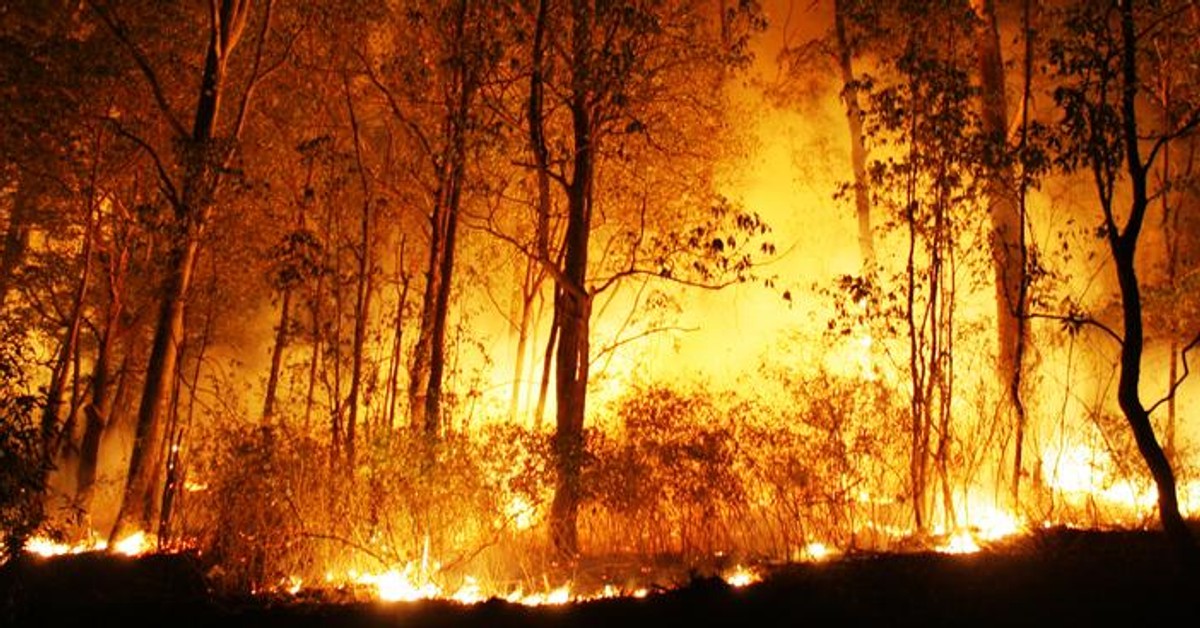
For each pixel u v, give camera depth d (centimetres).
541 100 1209
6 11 1213
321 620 873
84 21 1299
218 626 869
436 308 1180
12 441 829
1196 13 1217
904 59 1135
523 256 1555
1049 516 1145
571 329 1173
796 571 973
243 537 1012
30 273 1445
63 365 1306
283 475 1048
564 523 1037
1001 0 1429
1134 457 1169
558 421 1146
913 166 1159
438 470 1005
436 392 1137
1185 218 1540
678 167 1421
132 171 1433
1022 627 807
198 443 1329
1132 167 920
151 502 1205
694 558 1042
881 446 1167
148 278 1399
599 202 1435
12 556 851
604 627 838
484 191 1252
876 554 1030
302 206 1309
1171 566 928
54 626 877
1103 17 939
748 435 1120
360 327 1225
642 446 1081
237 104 1470
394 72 1345
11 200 1465
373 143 1574
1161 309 1283
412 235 1522
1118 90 957
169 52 1352
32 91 1180
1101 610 833
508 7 1160
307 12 1365
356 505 1030
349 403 1175
